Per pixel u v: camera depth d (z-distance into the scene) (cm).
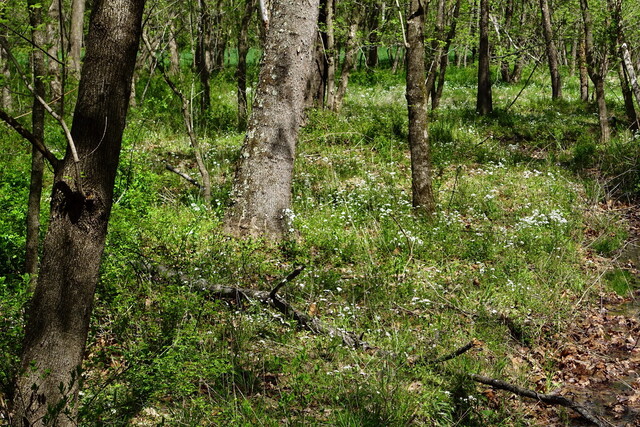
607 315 786
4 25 537
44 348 356
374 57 4147
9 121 337
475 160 1559
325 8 1941
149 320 560
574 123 2084
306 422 469
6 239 644
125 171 832
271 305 658
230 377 515
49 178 999
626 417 556
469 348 588
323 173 1295
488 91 2258
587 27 1756
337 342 567
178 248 763
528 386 598
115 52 353
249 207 953
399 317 695
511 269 860
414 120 1087
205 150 1462
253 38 3036
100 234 366
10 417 374
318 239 929
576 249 991
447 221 1044
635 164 1441
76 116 356
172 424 434
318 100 1964
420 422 497
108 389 441
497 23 3256
